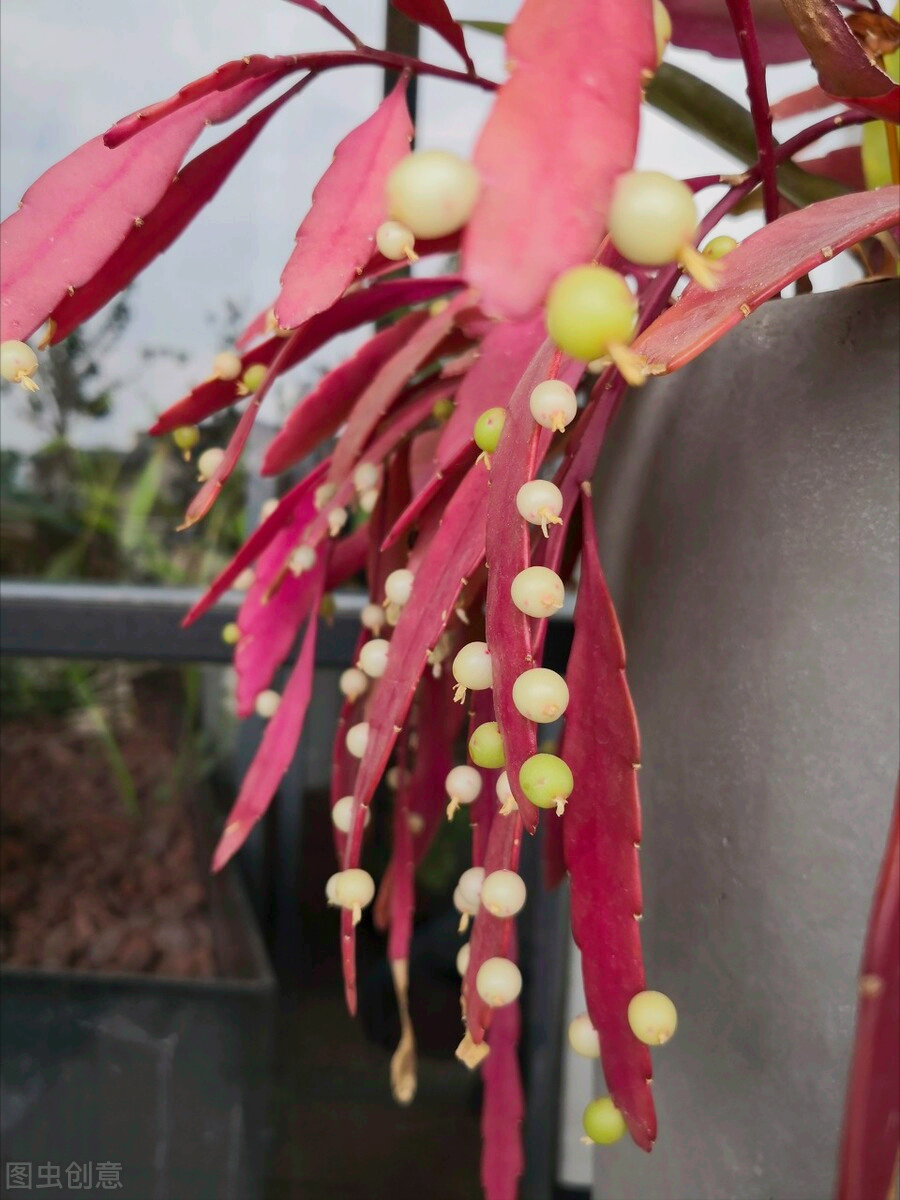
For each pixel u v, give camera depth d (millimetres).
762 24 240
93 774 432
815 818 185
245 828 253
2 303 149
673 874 211
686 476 204
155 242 186
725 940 200
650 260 88
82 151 161
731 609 195
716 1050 203
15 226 154
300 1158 412
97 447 450
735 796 196
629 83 93
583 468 184
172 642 388
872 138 245
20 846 422
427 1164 415
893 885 101
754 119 194
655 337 130
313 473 244
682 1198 215
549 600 135
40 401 445
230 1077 389
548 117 90
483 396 195
